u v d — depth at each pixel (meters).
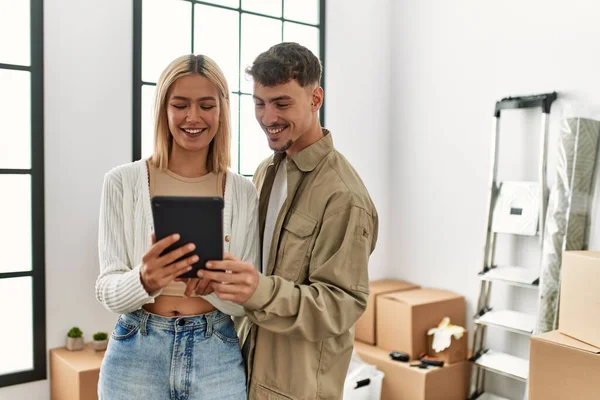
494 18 3.32
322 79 3.65
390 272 4.02
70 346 2.72
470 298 3.49
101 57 2.82
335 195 1.49
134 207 1.42
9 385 2.66
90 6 2.78
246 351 1.56
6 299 2.69
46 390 2.75
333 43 3.70
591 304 2.24
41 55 2.68
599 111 2.83
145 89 2.98
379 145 3.95
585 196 2.78
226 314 1.47
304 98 1.50
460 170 3.54
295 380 1.47
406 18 3.86
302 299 1.37
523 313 3.13
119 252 1.39
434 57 3.68
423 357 3.26
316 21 3.66
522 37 3.18
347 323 1.43
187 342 1.38
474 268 3.46
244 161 3.40
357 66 3.82
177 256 1.17
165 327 1.37
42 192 2.71
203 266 1.21
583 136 2.76
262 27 3.43
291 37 3.56
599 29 2.82
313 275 1.46
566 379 2.24
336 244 1.48
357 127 3.83
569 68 2.96
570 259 2.34
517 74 3.21
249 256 1.52
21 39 2.67
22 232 2.72
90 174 2.82
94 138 2.82
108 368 1.40
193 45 3.15
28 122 2.70
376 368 3.29
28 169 2.71
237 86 3.35
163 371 1.37
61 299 2.77
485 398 3.27
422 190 3.78
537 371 2.34
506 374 3.05
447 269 3.63
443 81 3.63
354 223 1.46
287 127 1.51
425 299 3.36
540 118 3.11
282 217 1.55
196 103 1.40
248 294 1.27
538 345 2.33
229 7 3.28
